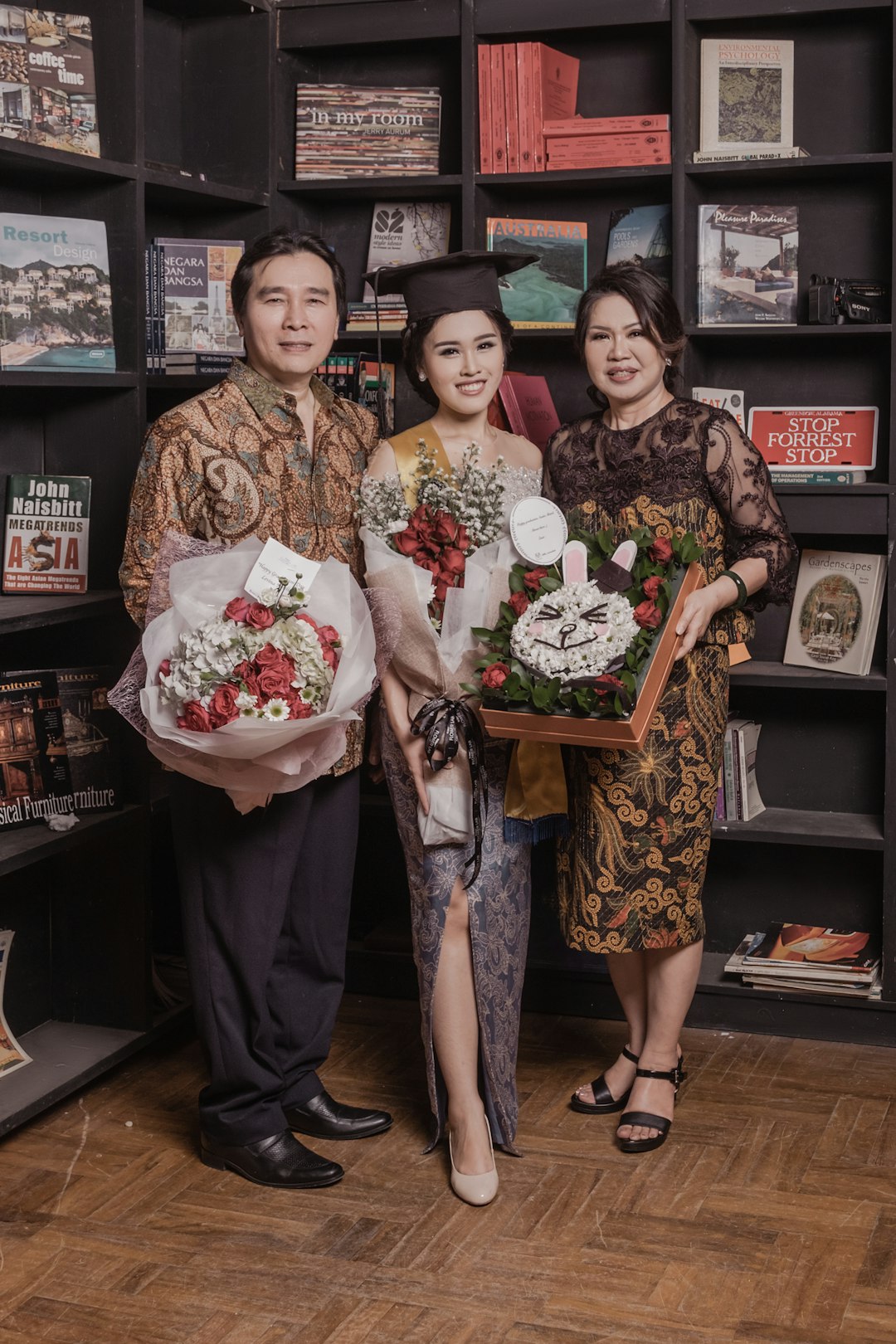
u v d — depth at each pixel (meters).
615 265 2.89
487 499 2.73
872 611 3.65
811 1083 3.37
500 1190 2.86
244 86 3.91
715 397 3.85
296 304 2.74
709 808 2.98
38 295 3.16
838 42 3.77
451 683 2.77
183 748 2.53
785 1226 2.71
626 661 2.56
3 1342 2.36
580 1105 3.21
